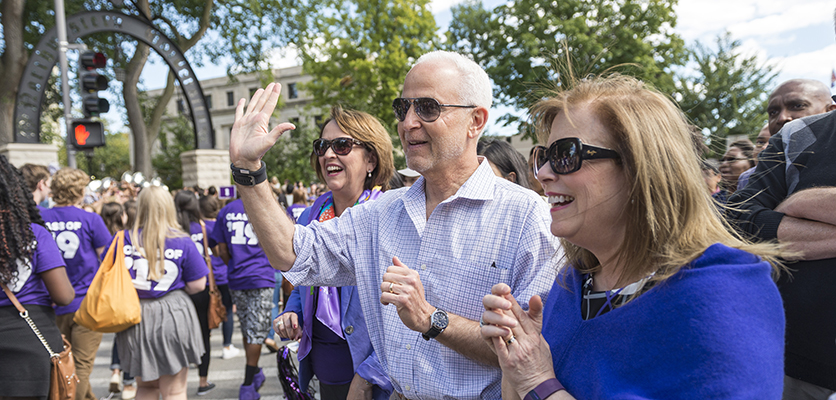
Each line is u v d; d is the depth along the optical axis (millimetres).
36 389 2582
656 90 1098
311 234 1814
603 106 1036
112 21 13242
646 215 989
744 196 1766
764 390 833
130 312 3328
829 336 1535
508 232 1645
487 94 1759
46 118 26578
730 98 14391
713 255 925
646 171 976
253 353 4602
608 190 1032
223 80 48719
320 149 2576
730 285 884
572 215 1073
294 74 44531
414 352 1694
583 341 1069
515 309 1152
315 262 1819
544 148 1178
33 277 2648
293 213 5766
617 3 21297
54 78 20406
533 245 1587
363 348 2275
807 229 1530
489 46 24250
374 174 2688
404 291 1440
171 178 37812
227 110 48781
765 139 2242
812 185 1638
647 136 991
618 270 1103
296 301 2613
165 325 3506
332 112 2639
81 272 4184
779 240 1579
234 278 4828
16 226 2527
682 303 900
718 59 15852
